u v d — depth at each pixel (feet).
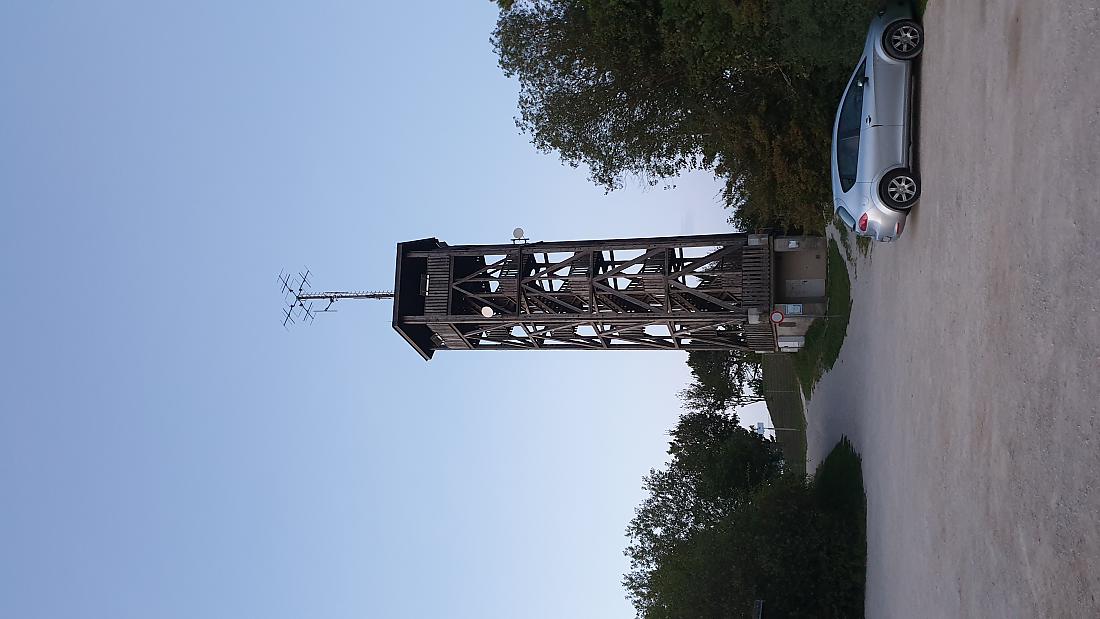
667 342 82.23
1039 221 25.79
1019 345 26.96
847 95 49.11
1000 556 27.78
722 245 73.82
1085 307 22.47
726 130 66.69
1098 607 20.79
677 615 73.31
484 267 78.13
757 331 81.87
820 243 72.18
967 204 33.60
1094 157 22.39
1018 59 28.19
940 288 37.50
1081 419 22.34
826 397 77.61
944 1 38.73
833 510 66.08
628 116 71.41
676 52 65.41
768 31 57.72
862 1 49.19
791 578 63.87
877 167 43.80
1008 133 28.91
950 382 35.01
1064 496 23.03
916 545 40.29
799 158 64.44
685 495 109.19
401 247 78.02
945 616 34.24
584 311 76.07
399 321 77.10
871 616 55.16
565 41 69.46
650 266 75.82
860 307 62.75
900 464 45.32
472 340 82.17
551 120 71.51
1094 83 22.63
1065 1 24.59
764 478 108.17
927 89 41.88
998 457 28.40
